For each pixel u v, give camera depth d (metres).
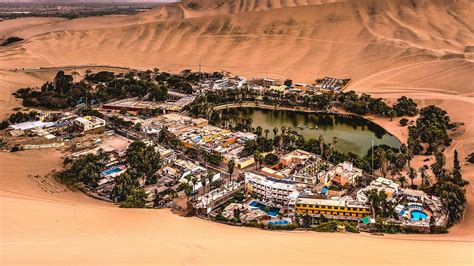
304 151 164.75
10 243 45.53
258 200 124.12
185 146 172.75
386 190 122.19
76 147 165.50
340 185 135.12
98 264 38.03
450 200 108.31
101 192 126.00
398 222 103.50
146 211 90.00
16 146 161.00
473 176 133.25
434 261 44.72
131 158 140.75
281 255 45.75
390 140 191.00
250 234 68.81
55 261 38.16
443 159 137.88
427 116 197.88
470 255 49.41
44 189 118.44
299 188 127.75
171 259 41.25
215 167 153.00
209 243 52.78
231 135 185.38
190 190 124.44
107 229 61.41
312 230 94.19
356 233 89.44
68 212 75.06
